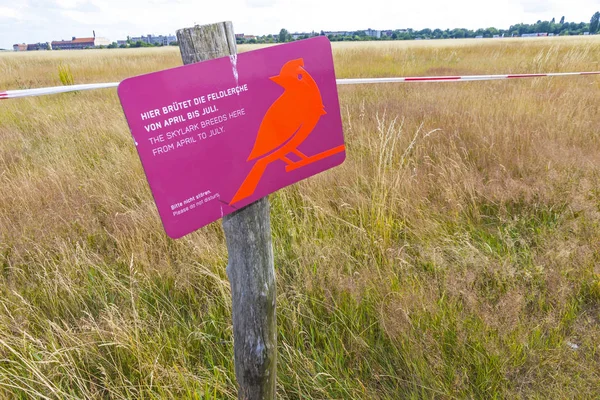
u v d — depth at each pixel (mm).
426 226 2814
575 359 1842
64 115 6574
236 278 1290
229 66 1016
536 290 2213
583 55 10203
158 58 20000
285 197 3213
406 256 2512
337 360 1843
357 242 2645
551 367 1796
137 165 3826
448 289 2129
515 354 1798
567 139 4148
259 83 1091
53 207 3131
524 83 7434
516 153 3803
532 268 2373
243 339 1360
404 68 11484
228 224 1228
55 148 4695
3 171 3906
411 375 1743
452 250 2576
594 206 2834
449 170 3471
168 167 982
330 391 1744
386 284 2205
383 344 1957
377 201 2949
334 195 3256
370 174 3490
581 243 2570
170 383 1700
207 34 998
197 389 1671
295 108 1192
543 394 1724
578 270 2334
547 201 3039
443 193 3156
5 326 1982
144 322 2006
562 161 3512
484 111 5145
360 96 7414
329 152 1342
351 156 3904
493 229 2936
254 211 1226
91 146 4754
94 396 1675
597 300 2201
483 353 1825
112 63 16969
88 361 1881
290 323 2049
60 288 2322
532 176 3393
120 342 1812
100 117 5887
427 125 4777
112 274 2447
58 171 3809
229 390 1740
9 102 7988
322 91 1245
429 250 2531
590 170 3389
